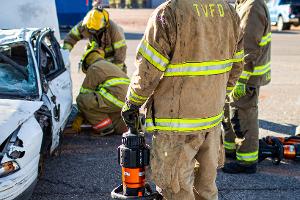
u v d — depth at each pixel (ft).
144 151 12.94
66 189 19.49
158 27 11.39
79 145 25.07
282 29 99.19
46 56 23.04
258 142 20.97
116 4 157.48
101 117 26.11
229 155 22.68
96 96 25.54
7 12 32.04
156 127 12.47
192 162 12.94
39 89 19.07
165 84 12.09
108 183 20.21
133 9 151.94
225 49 12.52
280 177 21.04
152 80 11.75
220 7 12.42
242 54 13.69
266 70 19.90
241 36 13.43
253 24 18.54
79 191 19.31
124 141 12.98
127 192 13.16
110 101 25.41
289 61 55.93
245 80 18.97
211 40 12.07
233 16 12.82
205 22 11.89
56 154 22.39
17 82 19.40
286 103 35.32
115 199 13.69
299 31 98.27
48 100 19.21
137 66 11.84
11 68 19.93
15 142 15.23
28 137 15.69
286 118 31.14
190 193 12.82
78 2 79.66
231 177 20.85
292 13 94.43
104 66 25.88
